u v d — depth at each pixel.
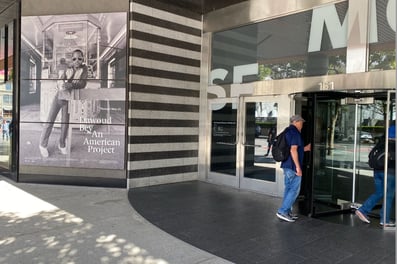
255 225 5.40
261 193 7.62
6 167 9.05
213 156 8.83
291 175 5.60
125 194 7.29
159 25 8.19
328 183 6.29
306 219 5.80
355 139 6.68
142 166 7.99
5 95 9.12
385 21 6.07
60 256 4.09
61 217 5.60
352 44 6.39
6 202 6.47
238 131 8.13
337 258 4.18
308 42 7.05
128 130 7.75
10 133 8.79
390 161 5.34
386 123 5.38
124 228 5.14
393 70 5.93
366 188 6.60
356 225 5.54
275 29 7.61
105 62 7.79
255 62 7.95
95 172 7.89
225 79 8.59
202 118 9.03
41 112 8.05
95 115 7.84
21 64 8.12
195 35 8.95
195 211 6.13
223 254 4.26
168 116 8.44
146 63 7.97
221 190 7.91
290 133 5.65
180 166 8.75
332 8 6.71
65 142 7.97
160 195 7.30
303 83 7.05
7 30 9.04
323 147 6.24
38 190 7.49
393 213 5.42
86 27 7.83
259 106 7.78
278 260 4.11
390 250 4.45
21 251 4.21
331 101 6.35
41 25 8.00
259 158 7.74
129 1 7.70
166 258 4.10
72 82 7.91
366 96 6.20
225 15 8.52
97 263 3.92
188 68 8.82
